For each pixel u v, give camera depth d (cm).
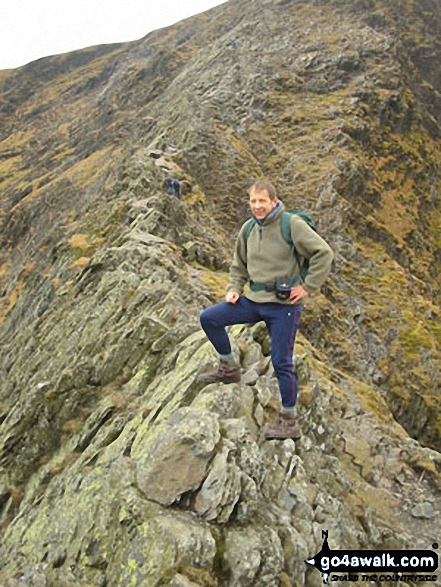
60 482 1145
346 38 6138
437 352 3334
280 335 837
